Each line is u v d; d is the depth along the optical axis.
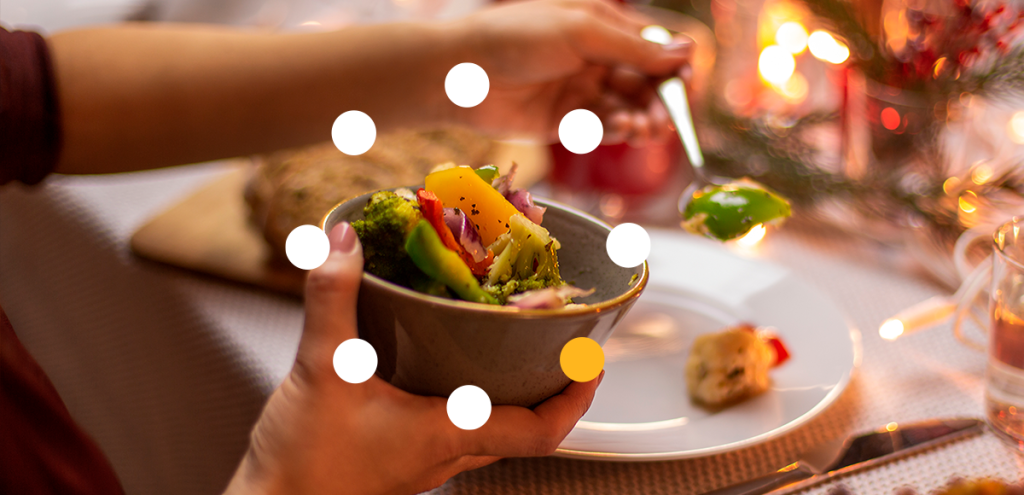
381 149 0.89
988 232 0.81
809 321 0.76
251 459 0.60
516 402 0.61
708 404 0.70
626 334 0.76
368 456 0.60
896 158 0.85
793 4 0.91
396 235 0.58
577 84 0.87
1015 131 0.86
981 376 0.73
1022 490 0.65
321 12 1.44
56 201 0.91
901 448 0.68
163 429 0.84
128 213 0.90
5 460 0.63
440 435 0.60
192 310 0.79
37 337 1.00
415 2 1.42
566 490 0.66
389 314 0.58
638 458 0.66
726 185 0.71
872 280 0.83
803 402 0.69
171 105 0.79
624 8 0.95
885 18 0.84
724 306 0.78
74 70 0.78
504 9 0.82
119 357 0.88
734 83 1.01
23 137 0.76
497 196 0.60
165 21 1.44
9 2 1.39
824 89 0.98
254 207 0.86
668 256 0.83
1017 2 0.81
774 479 0.66
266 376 0.73
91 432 0.95
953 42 0.81
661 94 0.82
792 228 0.90
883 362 0.75
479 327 0.57
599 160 0.90
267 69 0.80
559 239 0.64
